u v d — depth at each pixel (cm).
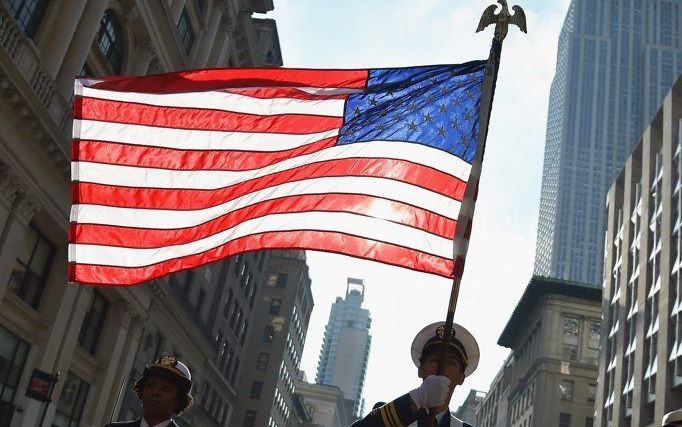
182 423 4662
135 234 648
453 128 651
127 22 2891
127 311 3259
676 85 5219
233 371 6041
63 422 2850
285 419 9294
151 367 496
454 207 637
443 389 356
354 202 644
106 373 3116
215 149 665
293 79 672
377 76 664
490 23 582
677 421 551
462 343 445
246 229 646
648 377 4888
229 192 656
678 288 4547
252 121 671
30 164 2270
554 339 7344
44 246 2573
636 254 5725
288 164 662
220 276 5031
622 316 5709
